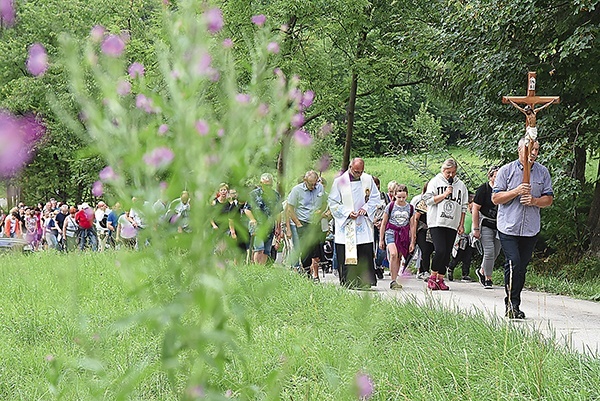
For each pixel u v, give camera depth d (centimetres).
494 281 2280
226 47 337
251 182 330
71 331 1066
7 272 1995
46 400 751
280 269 397
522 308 1552
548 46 2222
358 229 1836
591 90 2295
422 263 2314
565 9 2262
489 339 937
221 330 327
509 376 777
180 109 312
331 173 366
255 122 327
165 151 307
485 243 2050
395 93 4306
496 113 2573
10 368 916
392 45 3769
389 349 909
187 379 399
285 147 344
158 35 340
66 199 5894
